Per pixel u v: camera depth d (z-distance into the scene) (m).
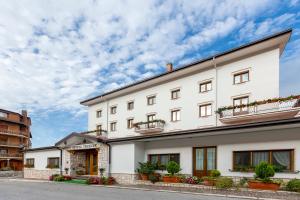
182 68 28.30
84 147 24.83
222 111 25.20
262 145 15.24
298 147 13.92
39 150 31.44
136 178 20.09
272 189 13.34
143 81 32.62
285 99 21.05
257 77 23.58
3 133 58.41
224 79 25.94
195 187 15.79
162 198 13.04
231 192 14.01
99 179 21.27
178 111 30.11
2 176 40.28
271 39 21.91
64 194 15.33
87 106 43.62
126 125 35.97
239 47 23.62
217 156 17.11
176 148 19.45
